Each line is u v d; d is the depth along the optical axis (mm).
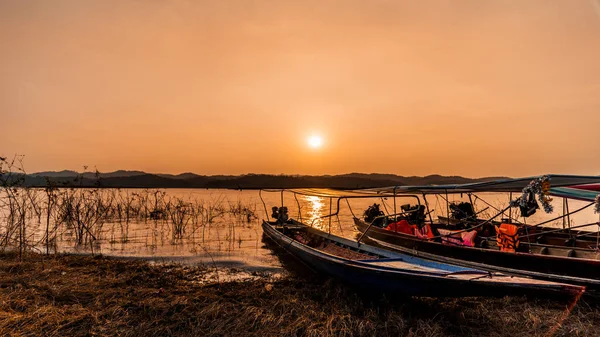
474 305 8836
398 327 7387
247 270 12195
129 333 6754
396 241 14180
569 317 7844
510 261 10125
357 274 9117
